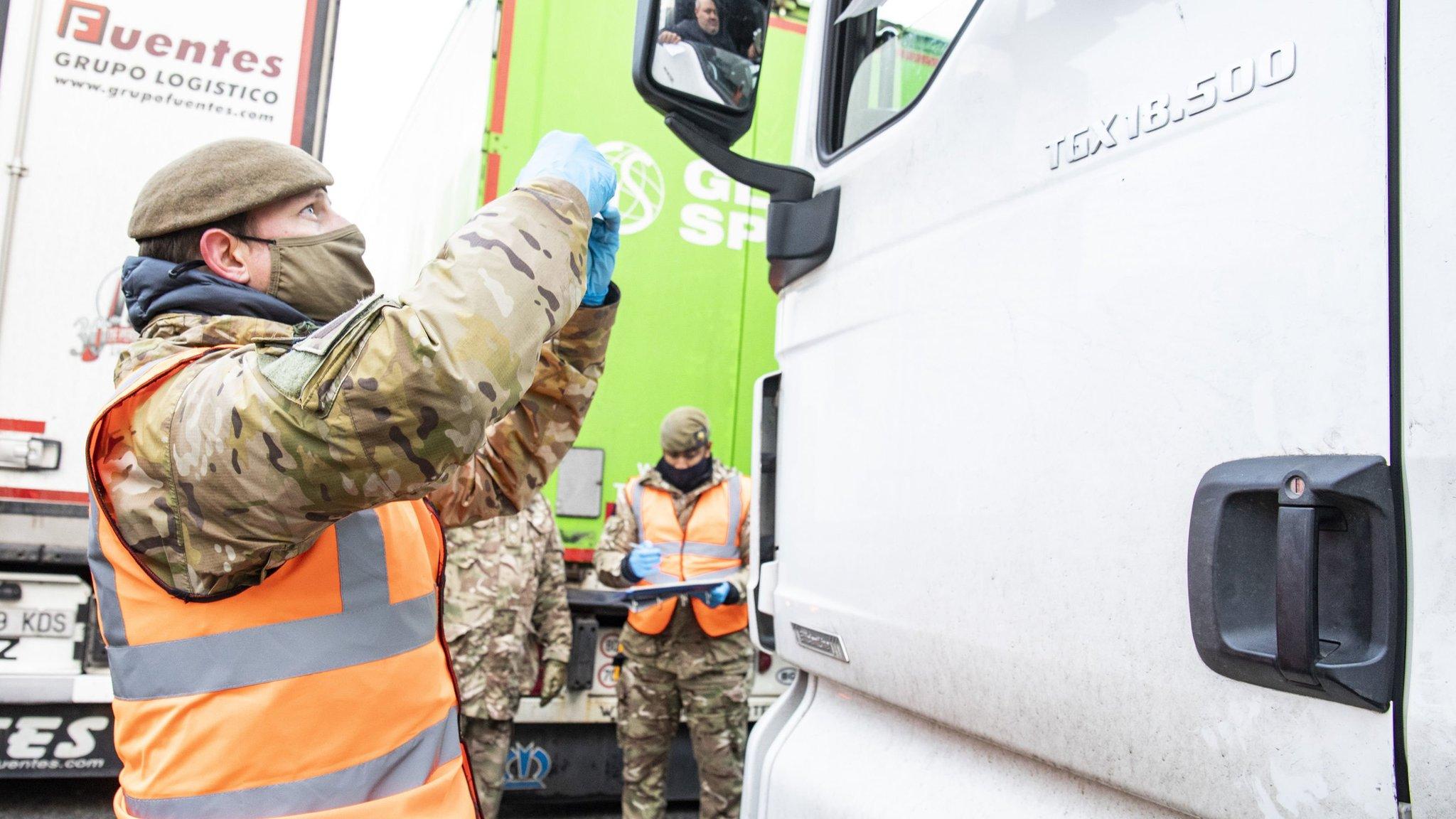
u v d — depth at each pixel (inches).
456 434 35.5
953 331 53.3
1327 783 34.4
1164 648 40.5
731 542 153.6
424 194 138.3
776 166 68.1
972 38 54.8
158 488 37.5
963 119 54.3
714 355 158.4
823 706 68.2
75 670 129.9
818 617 64.6
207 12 133.9
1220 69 39.9
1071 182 46.6
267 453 34.8
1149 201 42.4
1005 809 50.9
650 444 155.7
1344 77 35.5
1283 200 37.1
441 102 141.0
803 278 69.2
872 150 62.6
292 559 42.4
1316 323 35.6
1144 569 41.4
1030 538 47.4
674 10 63.7
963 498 51.8
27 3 128.8
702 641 150.3
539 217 39.5
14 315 127.3
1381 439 33.4
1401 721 32.4
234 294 44.6
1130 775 42.3
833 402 64.3
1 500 126.7
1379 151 34.2
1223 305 38.9
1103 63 45.6
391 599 46.0
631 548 152.8
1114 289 43.7
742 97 66.4
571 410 58.6
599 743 161.8
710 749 150.4
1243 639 36.9
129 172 131.2
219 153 45.6
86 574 132.6
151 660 40.8
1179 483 40.1
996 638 49.2
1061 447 45.9
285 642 41.5
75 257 129.3
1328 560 35.0
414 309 35.2
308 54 136.6
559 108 147.8
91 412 129.7
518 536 142.9
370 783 42.9
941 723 54.8
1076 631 44.6
